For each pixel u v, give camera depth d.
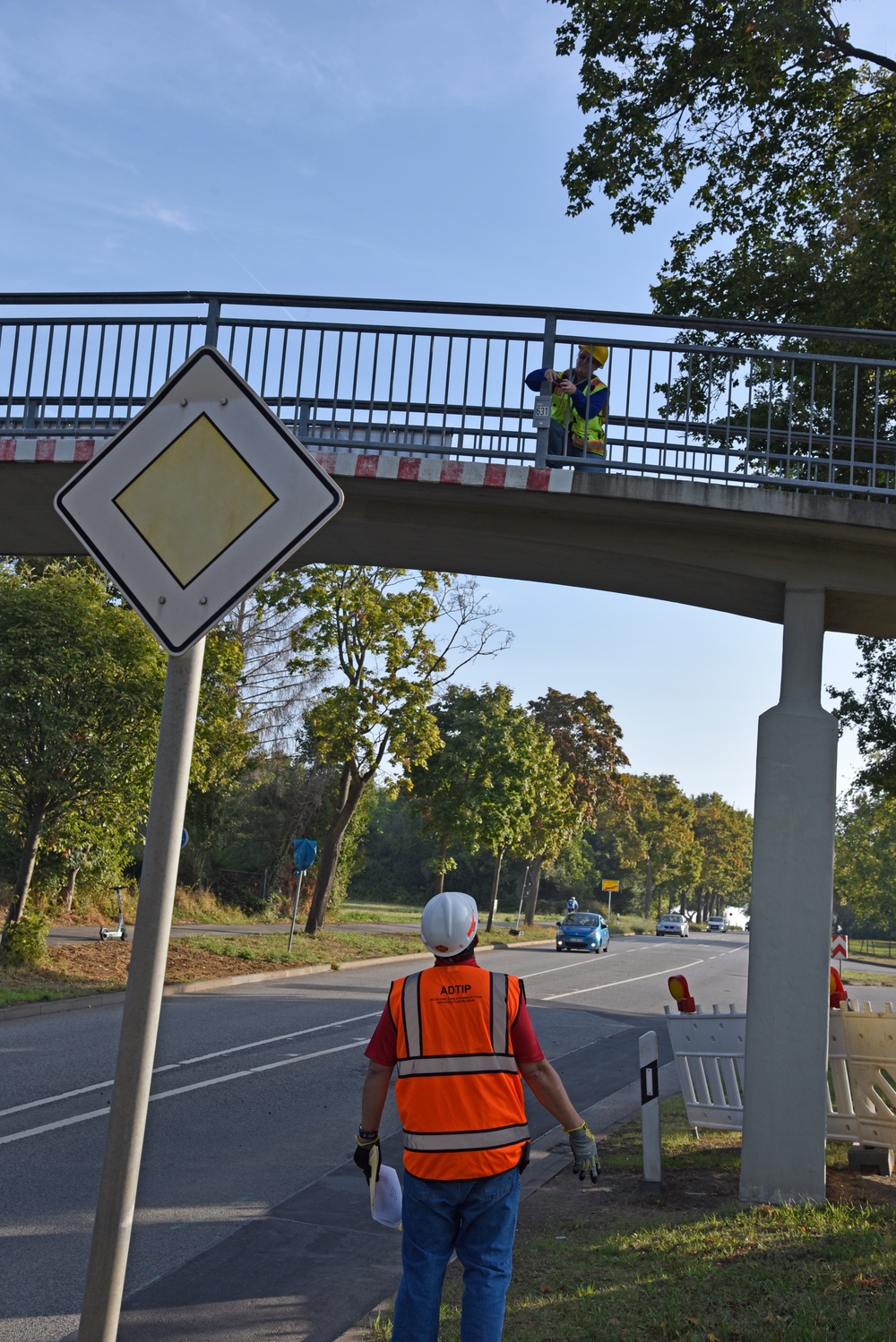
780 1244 6.25
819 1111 7.74
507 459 8.78
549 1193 8.03
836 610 9.20
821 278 17.42
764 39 15.48
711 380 8.77
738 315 17.41
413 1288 3.69
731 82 16.17
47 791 17.84
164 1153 8.77
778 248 17.64
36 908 25.00
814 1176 7.66
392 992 3.95
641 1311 5.21
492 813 41.03
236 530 2.80
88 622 17.41
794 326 8.58
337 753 30.42
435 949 3.92
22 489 9.55
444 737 42.03
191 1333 5.28
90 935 23.70
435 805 41.72
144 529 2.84
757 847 8.21
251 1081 11.90
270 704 38.22
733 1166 8.87
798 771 8.24
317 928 32.00
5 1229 6.66
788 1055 7.83
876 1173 8.57
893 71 16.33
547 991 25.70
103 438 9.23
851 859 75.00
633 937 70.50
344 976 25.25
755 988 7.98
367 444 8.84
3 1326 5.23
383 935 36.12
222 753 28.78
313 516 2.77
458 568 10.55
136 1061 2.61
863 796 72.50
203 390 2.85
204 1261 6.34
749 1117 7.81
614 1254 6.22
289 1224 7.11
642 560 8.94
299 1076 12.33
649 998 25.72
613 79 16.80
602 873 108.62
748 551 8.64
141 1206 7.36
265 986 21.84
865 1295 5.26
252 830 40.22
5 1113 9.69
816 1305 5.12
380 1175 3.98
